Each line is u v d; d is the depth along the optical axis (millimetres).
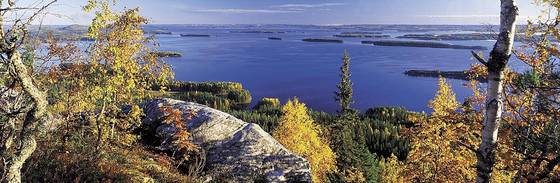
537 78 10500
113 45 13789
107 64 14008
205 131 16203
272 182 14578
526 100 11227
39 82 9102
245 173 14680
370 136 77625
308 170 15633
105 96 13969
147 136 17469
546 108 10320
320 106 127625
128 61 14242
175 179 12539
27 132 6641
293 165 15469
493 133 7949
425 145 16766
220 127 16531
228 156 15227
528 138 10234
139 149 14727
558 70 10906
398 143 74938
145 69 15039
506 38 7602
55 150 10773
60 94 12844
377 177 41031
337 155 49219
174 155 15406
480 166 8156
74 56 12688
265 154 15672
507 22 7582
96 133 14180
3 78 7223
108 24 13922
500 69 7762
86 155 11109
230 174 14562
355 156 41969
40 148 10297
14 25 5934
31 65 7391
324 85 164875
